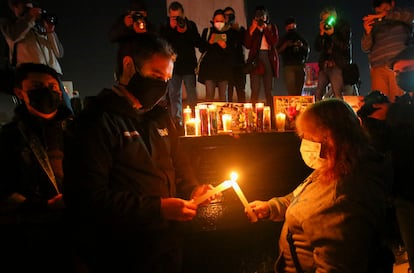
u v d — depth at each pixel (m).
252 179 2.96
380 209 1.47
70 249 1.78
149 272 1.55
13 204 1.69
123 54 1.58
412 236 2.09
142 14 3.86
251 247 2.88
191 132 3.07
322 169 1.62
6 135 1.79
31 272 1.79
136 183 1.51
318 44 4.89
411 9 4.11
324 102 1.65
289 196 2.00
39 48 4.17
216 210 2.67
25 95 1.86
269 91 4.89
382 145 2.17
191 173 1.93
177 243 1.68
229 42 4.79
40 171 1.79
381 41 4.16
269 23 4.89
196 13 5.63
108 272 1.55
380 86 4.23
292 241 1.71
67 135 1.48
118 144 1.48
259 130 3.23
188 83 4.63
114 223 1.46
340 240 1.43
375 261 1.51
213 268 2.74
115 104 1.52
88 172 1.39
